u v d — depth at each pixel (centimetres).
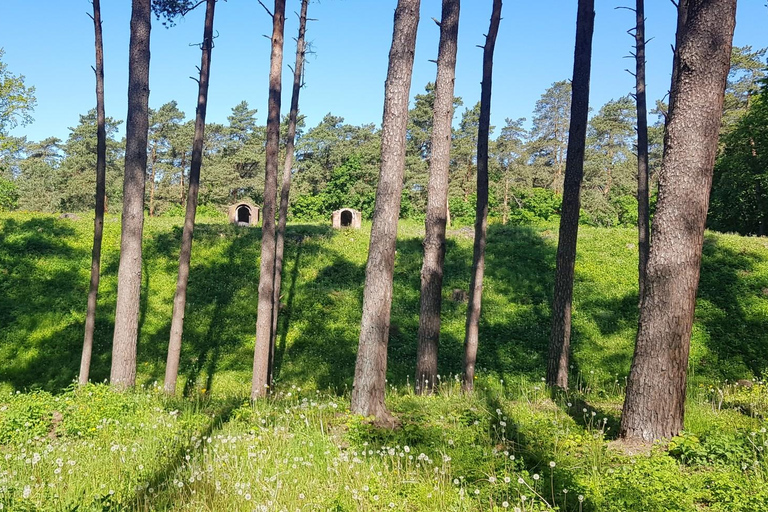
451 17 1200
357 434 771
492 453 686
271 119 1266
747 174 3177
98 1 1306
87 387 1120
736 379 1517
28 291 1922
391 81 908
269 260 1262
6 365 1570
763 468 609
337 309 2034
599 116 5903
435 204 1195
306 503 548
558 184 5800
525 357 1719
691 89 728
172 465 663
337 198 5419
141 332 1797
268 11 1278
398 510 541
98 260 1307
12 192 5322
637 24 1672
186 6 1541
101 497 557
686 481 580
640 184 1667
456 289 2175
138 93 1255
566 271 1252
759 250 2311
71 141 6144
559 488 571
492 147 5625
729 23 720
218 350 1731
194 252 2362
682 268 726
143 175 1277
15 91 3369
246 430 822
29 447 799
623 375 1588
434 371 1185
